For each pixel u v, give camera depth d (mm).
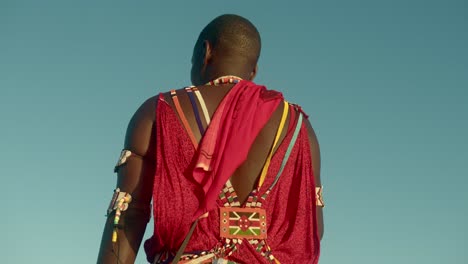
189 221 3660
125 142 4027
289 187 3959
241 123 3863
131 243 3848
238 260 3656
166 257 3723
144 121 3969
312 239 3930
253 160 3881
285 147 3980
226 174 3703
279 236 3832
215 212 3705
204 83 4352
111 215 3879
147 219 3928
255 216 3762
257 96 4004
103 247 3840
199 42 4441
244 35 4352
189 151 3805
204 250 3641
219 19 4430
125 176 3938
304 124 4180
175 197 3699
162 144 3822
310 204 3971
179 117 3877
